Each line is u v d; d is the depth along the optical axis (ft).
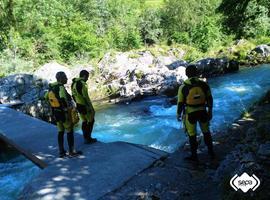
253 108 29.99
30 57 81.92
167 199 16.76
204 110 19.26
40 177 19.95
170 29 115.85
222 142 22.61
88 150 23.48
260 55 84.07
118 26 112.68
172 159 20.79
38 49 86.79
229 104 47.96
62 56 88.02
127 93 61.87
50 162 21.99
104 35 107.45
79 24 94.43
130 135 39.88
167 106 52.70
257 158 16.88
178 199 16.63
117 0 129.70
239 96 52.75
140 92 60.70
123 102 58.80
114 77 72.13
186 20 114.32
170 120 44.16
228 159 18.12
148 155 21.58
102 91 66.44
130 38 101.30
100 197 17.58
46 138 27.91
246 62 84.07
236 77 69.77
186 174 18.81
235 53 88.69
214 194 16.30
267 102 30.63
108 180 19.02
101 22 117.91
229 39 102.53
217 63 75.00
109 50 90.94
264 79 64.64
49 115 51.90
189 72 19.16
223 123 38.17
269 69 74.02
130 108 53.88
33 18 88.43
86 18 117.08
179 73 64.90
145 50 89.66
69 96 22.22
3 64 71.26
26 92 52.90
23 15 87.45
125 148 23.17
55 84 22.09
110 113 51.85
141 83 65.51
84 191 18.17
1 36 80.53
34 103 50.72
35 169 26.86
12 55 76.84
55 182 19.21
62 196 17.84
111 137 39.70
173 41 109.91
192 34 108.27
